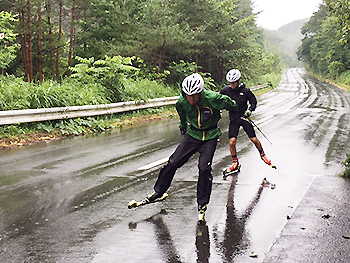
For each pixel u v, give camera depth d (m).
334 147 9.51
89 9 25.67
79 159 7.86
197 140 4.71
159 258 3.59
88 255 3.63
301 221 4.47
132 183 6.11
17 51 26.39
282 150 9.09
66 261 3.51
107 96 15.34
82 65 16.27
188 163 7.61
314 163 7.72
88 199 5.30
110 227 4.32
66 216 4.64
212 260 3.56
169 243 3.93
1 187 5.82
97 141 10.20
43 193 5.54
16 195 5.43
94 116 13.47
